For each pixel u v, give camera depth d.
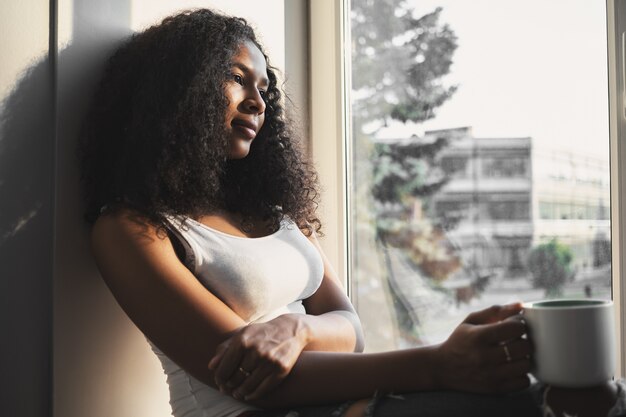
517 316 0.86
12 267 1.06
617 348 1.39
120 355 1.21
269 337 0.94
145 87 1.14
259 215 1.29
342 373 0.92
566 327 0.78
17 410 1.07
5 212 1.05
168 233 1.07
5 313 1.05
